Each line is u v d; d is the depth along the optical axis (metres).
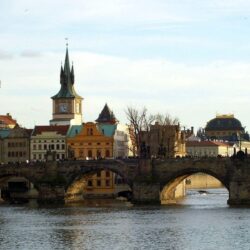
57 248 185.75
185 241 192.88
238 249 180.75
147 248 183.38
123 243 191.38
